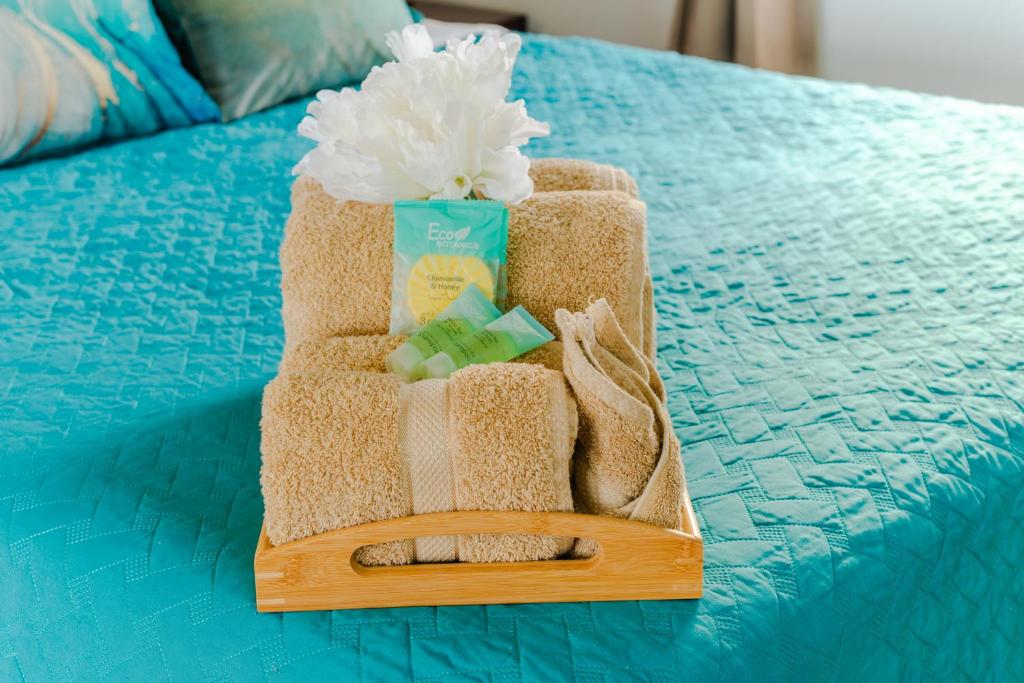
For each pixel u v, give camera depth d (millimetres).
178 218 1624
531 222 1023
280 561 858
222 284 1436
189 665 897
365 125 1000
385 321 1023
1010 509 1106
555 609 889
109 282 1440
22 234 1572
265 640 875
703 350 1262
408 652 854
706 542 968
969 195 1605
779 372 1212
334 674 849
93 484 1045
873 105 1970
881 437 1096
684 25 3096
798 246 1488
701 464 1069
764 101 2016
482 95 1012
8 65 1773
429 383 887
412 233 979
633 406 831
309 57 2098
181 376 1231
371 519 845
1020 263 1412
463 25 2553
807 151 1797
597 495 875
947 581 1047
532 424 842
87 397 1190
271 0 2055
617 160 1781
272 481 857
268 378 1228
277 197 1693
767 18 2875
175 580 935
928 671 1041
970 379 1187
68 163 1832
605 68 2207
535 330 949
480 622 876
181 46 2039
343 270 1022
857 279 1398
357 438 850
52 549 988
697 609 896
